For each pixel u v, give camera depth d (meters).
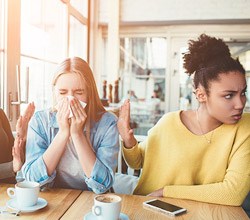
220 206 1.01
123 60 4.80
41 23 2.66
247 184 1.04
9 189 0.98
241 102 1.04
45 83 2.71
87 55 4.23
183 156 1.15
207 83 1.06
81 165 1.12
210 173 1.13
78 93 1.14
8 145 1.48
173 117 1.23
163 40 4.71
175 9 4.26
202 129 1.17
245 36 4.48
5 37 2.00
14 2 2.05
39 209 0.92
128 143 1.23
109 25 4.35
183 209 0.94
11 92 2.05
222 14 4.18
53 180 1.18
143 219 0.88
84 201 1.00
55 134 1.20
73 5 3.74
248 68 4.49
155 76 4.80
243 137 1.10
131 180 1.45
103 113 1.25
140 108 4.80
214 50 1.09
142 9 4.32
